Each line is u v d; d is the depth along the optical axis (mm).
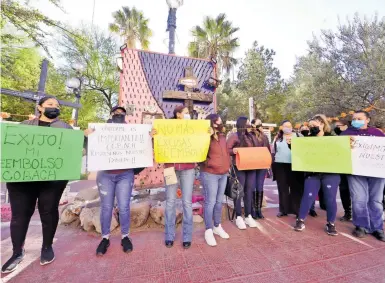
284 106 17766
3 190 5715
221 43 19219
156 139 2543
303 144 3088
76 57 16047
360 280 1943
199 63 6484
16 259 2102
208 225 2723
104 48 18203
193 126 2629
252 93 25500
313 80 13445
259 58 27094
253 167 3080
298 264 2209
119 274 2031
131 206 3314
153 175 5508
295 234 2990
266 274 2031
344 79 12055
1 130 1915
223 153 2732
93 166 2344
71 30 11672
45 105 2213
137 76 5758
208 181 2703
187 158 2566
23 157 1982
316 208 4316
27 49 10852
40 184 2186
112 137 2465
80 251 2490
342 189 3570
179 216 3344
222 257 2350
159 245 2639
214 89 6402
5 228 3131
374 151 2717
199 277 1982
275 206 4523
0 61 10273
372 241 2762
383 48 10539
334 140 2869
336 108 12203
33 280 1935
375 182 2908
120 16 18141
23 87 11406
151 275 2016
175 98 5789
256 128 3605
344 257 2350
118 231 3070
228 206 3670
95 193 3896
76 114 6961
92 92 17938
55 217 2258
